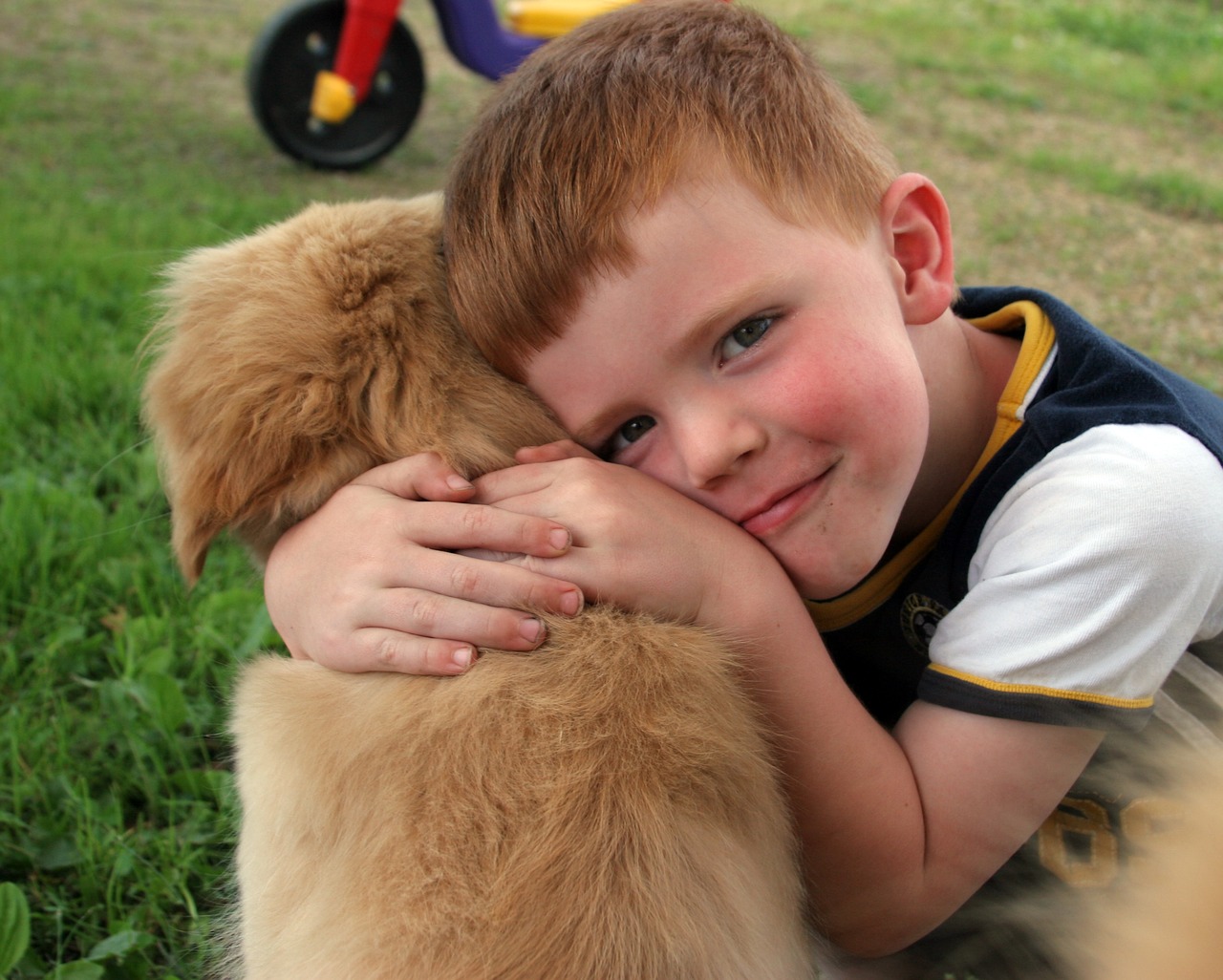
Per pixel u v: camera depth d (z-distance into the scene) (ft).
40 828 6.88
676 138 4.47
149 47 30.89
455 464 4.44
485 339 4.62
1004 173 23.24
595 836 3.47
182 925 6.44
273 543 4.92
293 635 4.49
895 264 5.06
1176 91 30.83
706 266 4.38
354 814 3.70
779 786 4.24
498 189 4.60
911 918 4.80
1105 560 4.63
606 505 4.27
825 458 4.49
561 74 4.82
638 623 4.06
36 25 31.76
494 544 4.20
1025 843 4.82
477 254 4.59
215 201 19.16
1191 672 5.17
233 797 6.77
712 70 4.79
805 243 4.55
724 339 4.46
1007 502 5.17
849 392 4.45
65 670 8.33
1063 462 5.01
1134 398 5.15
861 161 5.04
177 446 4.60
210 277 4.65
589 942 3.35
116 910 6.48
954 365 5.74
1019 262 18.31
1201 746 3.28
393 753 3.73
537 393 4.71
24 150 21.63
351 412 4.42
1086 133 26.81
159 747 7.66
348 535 4.34
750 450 4.42
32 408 11.70
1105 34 36.73
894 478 4.66
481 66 21.84
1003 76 31.24
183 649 8.54
